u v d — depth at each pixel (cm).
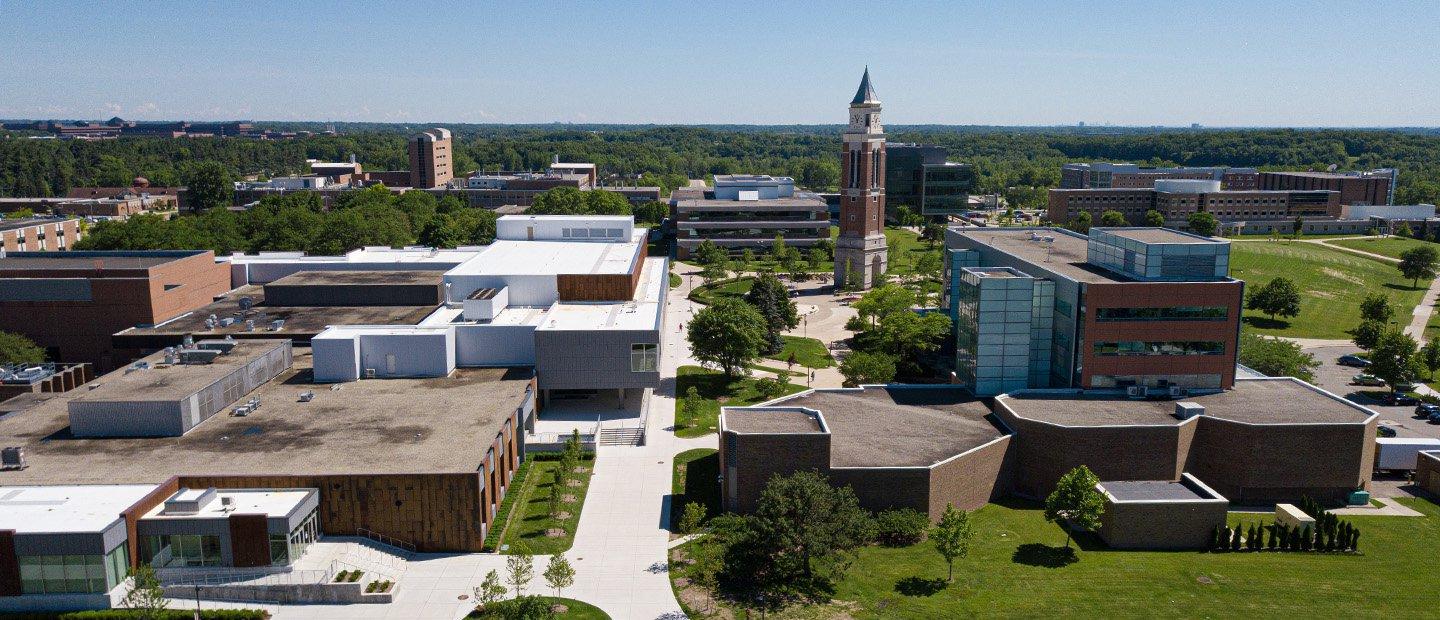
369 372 9325
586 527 7275
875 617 5819
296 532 6281
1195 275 8844
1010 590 6191
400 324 10981
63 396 8606
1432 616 5825
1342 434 7850
